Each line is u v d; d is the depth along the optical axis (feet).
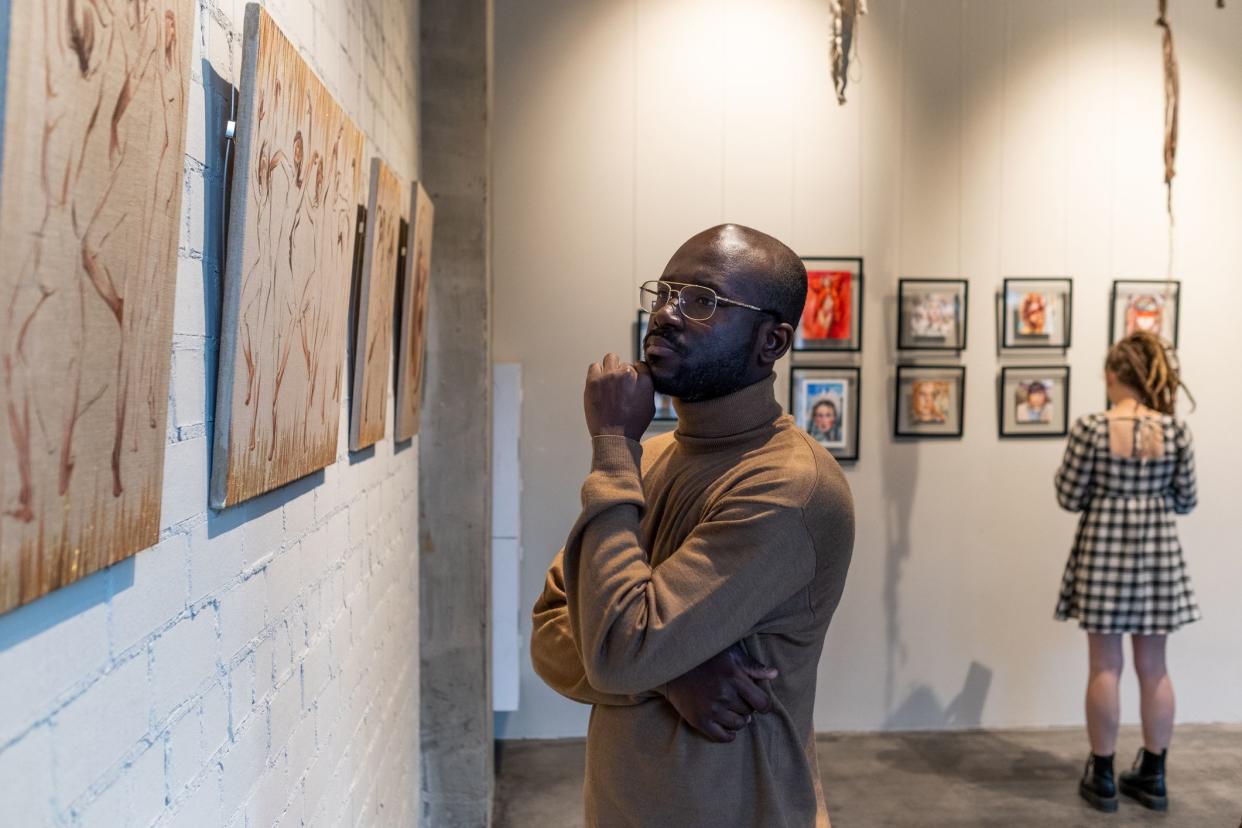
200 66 3.38
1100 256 13.57
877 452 13.48
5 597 1.99
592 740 4.68
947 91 13.35
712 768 4.26
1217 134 13.69
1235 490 13.80
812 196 13.24
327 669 5.51
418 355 8.32
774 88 13.19
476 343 10.05
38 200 2.04
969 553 13.56
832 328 13.29
